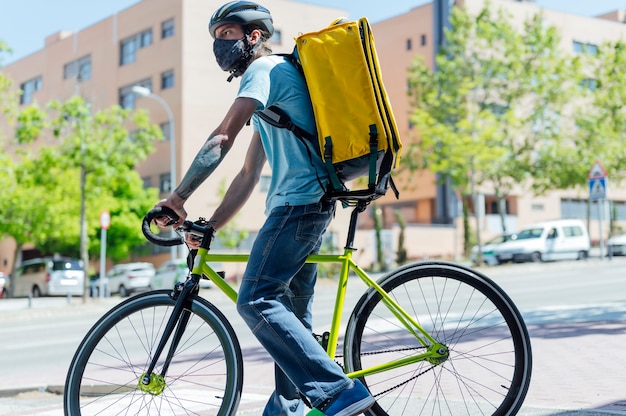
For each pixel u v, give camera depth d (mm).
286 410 3465
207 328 3369
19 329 16984
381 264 37156
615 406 4238
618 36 56312
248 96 2982
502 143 38062
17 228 33469
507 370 3389
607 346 7062
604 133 39344
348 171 3057
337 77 3029
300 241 3100
